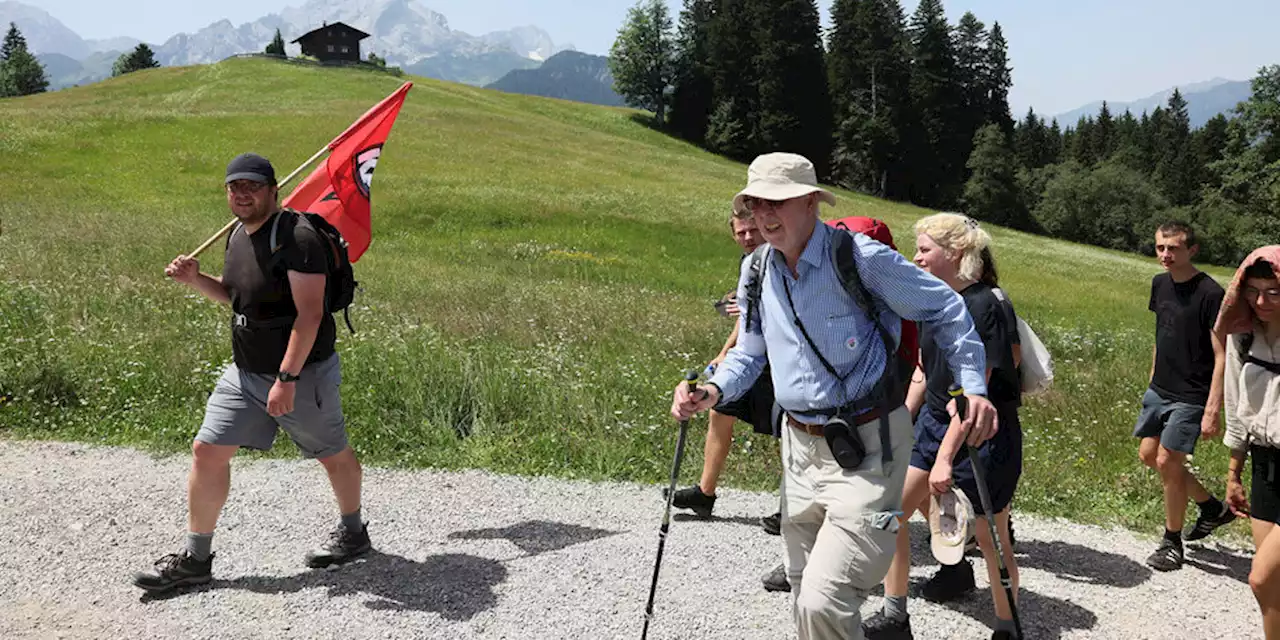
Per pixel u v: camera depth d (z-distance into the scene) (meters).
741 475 6.27
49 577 4.36
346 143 5.30
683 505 5.43
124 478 5.81
